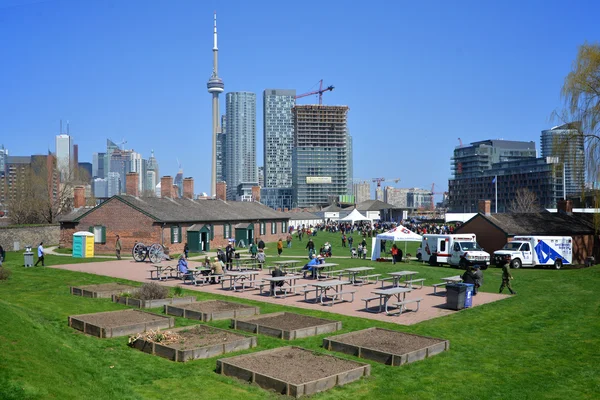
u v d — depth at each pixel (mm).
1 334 12492
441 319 21125
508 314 22188
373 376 13680
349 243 62656
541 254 41938
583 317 21359
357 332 17547
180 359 14516
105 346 15719
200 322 19516
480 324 20328
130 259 45438
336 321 19203
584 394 12797
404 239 44094
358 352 15414
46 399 9883
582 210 58469
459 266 41219
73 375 11789
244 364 13797
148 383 12727
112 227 53156
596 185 40250
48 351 12781
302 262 43062
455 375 14055
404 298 24484
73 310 21109
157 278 32375
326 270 37250
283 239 75750
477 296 26734
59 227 64250
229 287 29141
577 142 40125
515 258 41062
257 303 24219
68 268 37344
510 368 14750
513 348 16828
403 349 15641
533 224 47125
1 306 15711
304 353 14969
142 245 43750
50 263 40781
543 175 170750
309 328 17766
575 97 39344
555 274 34969
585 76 39156
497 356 15898
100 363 13914
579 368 14766
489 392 12852
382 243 54188
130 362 14289
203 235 56312
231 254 39156
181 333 16828
